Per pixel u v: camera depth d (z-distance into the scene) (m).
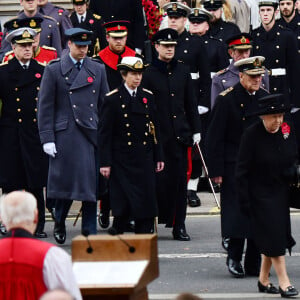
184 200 52.28
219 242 51.75
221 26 65.12
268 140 40.53
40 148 53.12
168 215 51.47
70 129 49.75
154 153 47.59
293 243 41.06
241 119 44.91
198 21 63.03
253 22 72.25
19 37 52.91
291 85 62.84
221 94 45.09
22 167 53.19
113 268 30.84
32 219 28.81
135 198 46.59
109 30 55.88
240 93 45.06
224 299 40.44
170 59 52.00
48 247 28.39
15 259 28.23
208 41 63.62
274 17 62.91
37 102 52.06
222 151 44.91
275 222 40.19
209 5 64.94
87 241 31.33
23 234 28.56
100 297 30.33
